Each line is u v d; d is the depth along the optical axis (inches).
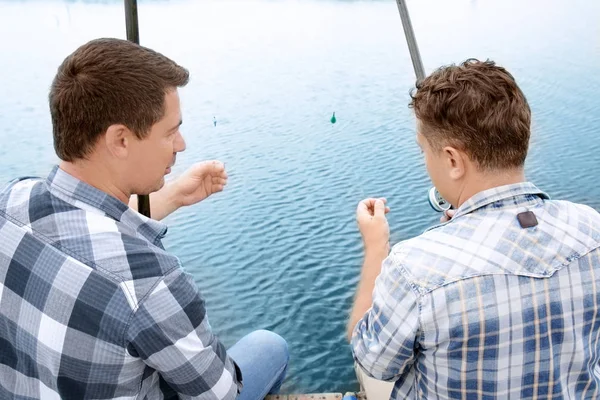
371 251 35.0
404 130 205.5
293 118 225.8
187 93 270.1
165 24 409.4
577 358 26.7
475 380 26.4
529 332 25.4
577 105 180.9
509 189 26.2
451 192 28.0
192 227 135.3
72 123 27.1
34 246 27.5
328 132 207.6
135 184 29.9
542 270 25.1
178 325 27.9
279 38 384.8
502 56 255.3
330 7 500.7
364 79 281.3
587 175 139.3
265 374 50.2
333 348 88.8
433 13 379.6
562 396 27.2
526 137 25.7
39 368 28.5
